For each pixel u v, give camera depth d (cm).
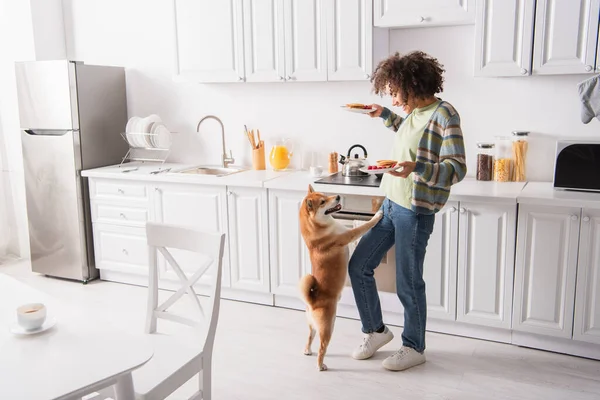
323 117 372
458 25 321
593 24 264
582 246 263
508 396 243
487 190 289
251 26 349
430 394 246
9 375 129
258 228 342
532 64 281
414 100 249
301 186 321
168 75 419
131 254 391
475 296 291
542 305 276
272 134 391
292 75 341
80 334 152
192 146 422
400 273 261
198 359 190
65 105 385
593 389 248
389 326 318
